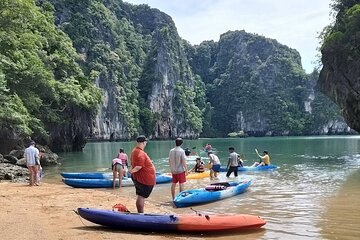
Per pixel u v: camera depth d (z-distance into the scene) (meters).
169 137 130.88
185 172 11.88
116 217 7.93
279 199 12.34
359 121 41.38
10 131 27.88
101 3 131.25
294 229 8.41
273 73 162.75
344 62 40.25
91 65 107.75
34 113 38.34
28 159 15.30
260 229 8.42
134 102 122.44
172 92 135.38
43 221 8.49
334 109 149.12
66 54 52.97
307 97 156.62
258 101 157.75
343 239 7.62
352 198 12.35
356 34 38.31
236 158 18.56
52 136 44.88
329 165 24.83
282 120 151.62
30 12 27.61
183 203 11.25
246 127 157.38
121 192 14.59
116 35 130.12
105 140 104.94
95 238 7.14
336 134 148.00
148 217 8.02
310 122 152.88
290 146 56.09
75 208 10.23
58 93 43.25
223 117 163.25
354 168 22.69
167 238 7.49
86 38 111.94
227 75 171.88
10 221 8.35
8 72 30.14
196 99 156.75
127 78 126.44
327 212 10.22
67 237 7.17
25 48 34.56
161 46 137.00
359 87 38.56
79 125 51.97
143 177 8.66
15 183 16.16
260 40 175.00
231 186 13.79
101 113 103.56
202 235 7.92
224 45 184.88
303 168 22.91
